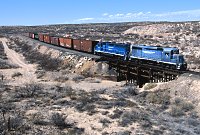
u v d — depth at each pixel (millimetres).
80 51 88188
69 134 27078
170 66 49469
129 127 29750
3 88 49625
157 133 28188
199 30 149375
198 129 29484
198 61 66312
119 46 64812
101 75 64312
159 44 108125
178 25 175125
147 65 53000
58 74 68250
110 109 36219
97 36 167375
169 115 34188
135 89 47844
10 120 28844
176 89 40406
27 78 67000
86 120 32000
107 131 28609
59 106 37844
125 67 60469
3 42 180500
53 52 96625
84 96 42281
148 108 36812
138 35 166875
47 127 28984
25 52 127188
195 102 36438
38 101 40406
